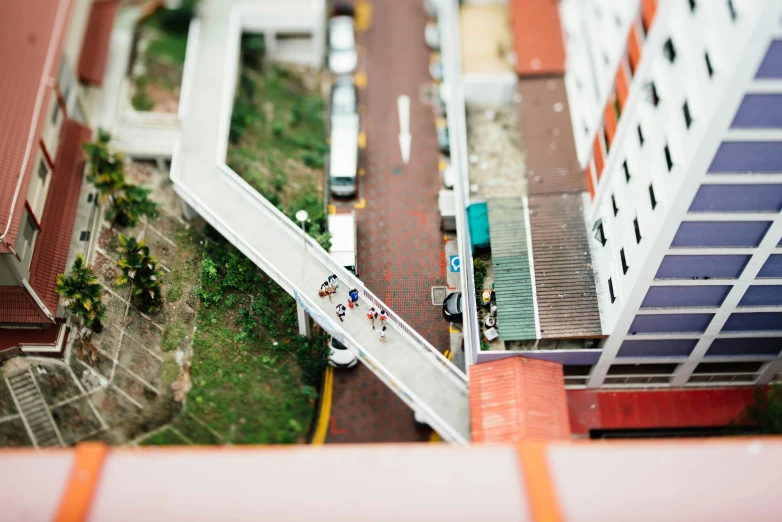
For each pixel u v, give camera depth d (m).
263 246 46.94
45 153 48.16
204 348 46.66
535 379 42.41
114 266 48.88
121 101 57.03
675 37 37.03
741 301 41.38
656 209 37.62
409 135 59.84
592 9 51.34
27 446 42.47
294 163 57.50
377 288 51.06
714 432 46.72
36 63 48.75
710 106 32.69
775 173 34.53
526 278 45.25
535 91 55.38
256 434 44.47
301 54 64.31
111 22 59.16
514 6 59.62
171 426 43.91
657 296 40.78
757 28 29.09
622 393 47.59
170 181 53.50
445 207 53.78
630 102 42.22
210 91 55.78
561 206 48.31
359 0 69.31
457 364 47.59
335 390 47.34
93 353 45.03
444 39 62.81
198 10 61.56
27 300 44.00
